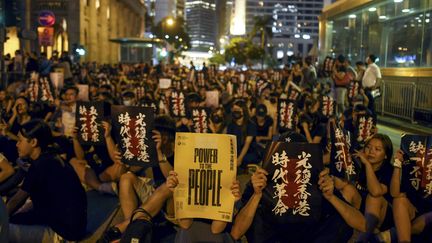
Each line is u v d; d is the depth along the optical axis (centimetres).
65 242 507
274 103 1167
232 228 416
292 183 392
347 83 1580
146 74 2844
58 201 495
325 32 2611
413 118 1484
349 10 2158
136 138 519
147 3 15975
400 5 1666
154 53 4747
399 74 1617
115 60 6412
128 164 527
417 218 441
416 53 1533
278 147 391
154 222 467
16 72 1900
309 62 2030
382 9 1822
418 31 1523
